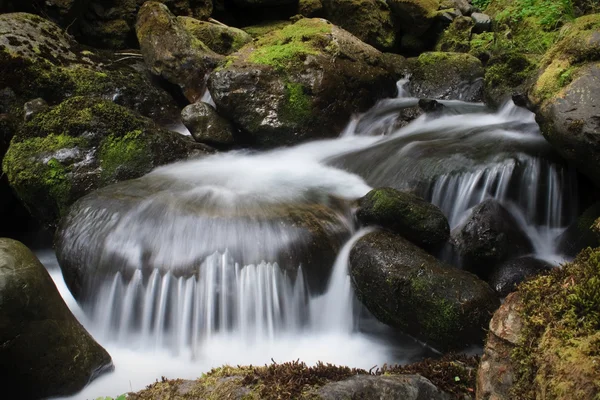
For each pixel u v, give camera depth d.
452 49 11.03
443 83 9.28
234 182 6.07
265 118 7.36
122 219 5.18
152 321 4.78
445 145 6.23
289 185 6.05
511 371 2.51
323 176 6.46
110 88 7.73
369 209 5.18
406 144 6.57
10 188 6.93
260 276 4.79
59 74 7.36
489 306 4.11
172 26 8.48
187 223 5.02
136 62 8.72
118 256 4.95
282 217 5.13
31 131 6.29
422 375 3.46
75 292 5.14
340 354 4.52
